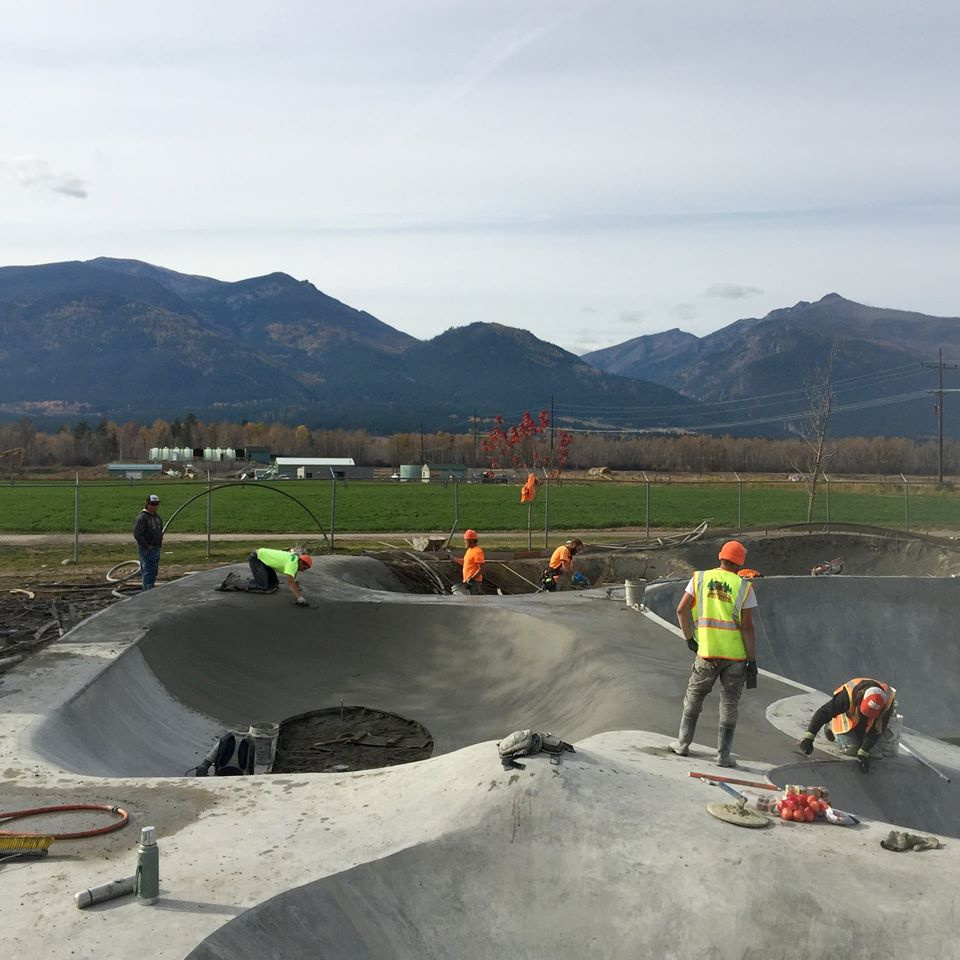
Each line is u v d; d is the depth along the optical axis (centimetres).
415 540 2923
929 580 2266
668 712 1162
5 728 1002
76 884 641
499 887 714
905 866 689
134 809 795
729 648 899
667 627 1659
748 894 668
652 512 4538
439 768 855
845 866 688
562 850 733
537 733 846
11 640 1491
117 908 607
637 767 873
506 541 3234
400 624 1733
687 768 902
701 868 696
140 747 1192
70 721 1081
